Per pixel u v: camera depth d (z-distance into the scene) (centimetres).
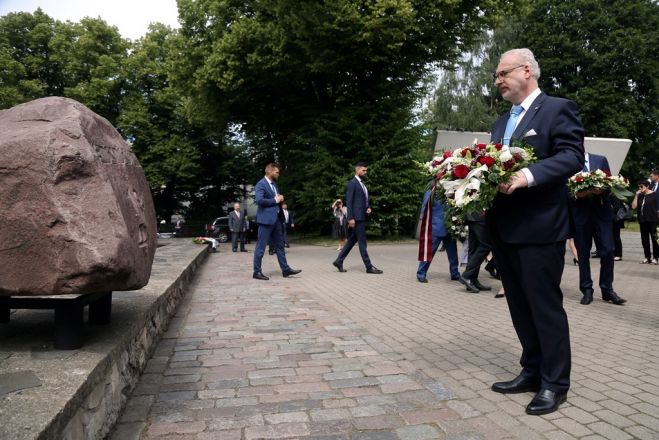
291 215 1903
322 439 253
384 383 337
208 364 379
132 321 335
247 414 284
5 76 3400
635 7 3133
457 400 306
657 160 3394
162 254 1073
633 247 1573
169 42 2536
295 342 445
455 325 515
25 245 248
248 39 2028
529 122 311
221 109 2533
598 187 600
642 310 596
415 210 2100
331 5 1727
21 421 172
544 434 258
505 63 320
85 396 216
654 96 3189
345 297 693
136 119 3525
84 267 246
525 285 304
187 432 260
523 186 283
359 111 2130
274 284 834
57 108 289
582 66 3195
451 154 328
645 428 265
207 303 646
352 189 977
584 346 430
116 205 267
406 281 866
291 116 2589
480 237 720
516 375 354
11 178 247
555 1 3206
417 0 1792
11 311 385
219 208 4253
